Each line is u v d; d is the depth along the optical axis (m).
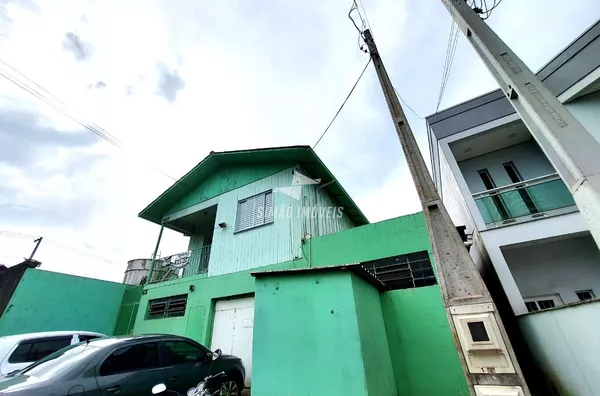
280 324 4.50
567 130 2.13
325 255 6.88
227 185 10.42
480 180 7.89
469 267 2.20
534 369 4.64
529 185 5.96
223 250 8.94
